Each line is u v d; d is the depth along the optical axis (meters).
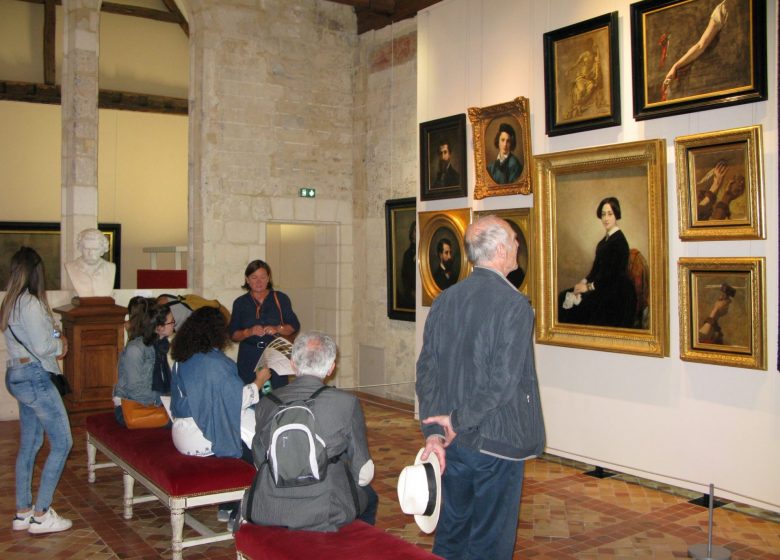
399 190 10.39
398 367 10.45
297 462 3.29
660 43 5.93
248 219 10.46
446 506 3.38
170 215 17.28
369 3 10.12
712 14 5.57
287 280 12.04
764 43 5.31
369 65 10.98
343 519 3.43
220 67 10.21
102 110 16.48
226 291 10.28
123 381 5.51
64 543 4.84
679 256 5.96
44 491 4.99
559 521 5.31
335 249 11.31
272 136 10.65
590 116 6.50
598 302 6.51
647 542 4.90
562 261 6.84
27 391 4.80
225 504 5.25
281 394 3.47
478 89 7.74
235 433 4.68
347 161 11.34
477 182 7.65
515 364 3.11
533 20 7.11
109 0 16.25
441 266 8.27
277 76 10.68
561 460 6.95
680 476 5.98
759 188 5.35
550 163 6.85
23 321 4.72
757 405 5.48
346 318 11.34
